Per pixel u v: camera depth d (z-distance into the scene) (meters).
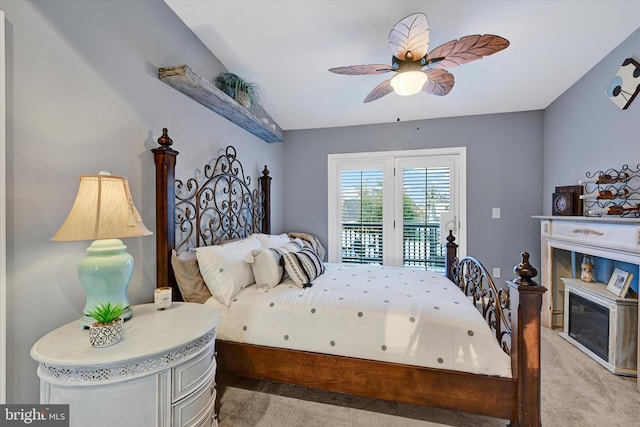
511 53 2.39
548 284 2.88
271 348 1.72
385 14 1.98
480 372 1.42
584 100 2.62
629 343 2.01
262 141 3.38
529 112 3.31
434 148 3.57
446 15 1.96
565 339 2.56
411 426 1.55
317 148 3.96
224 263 1.89
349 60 2.50
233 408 1.68
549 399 1.76
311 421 1.58
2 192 1.06
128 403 1.06
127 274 1.34
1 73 1.05
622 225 2.03
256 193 3.22
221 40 2.25
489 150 3.41
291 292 1.93
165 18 1.89
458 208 3.53
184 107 2.05
